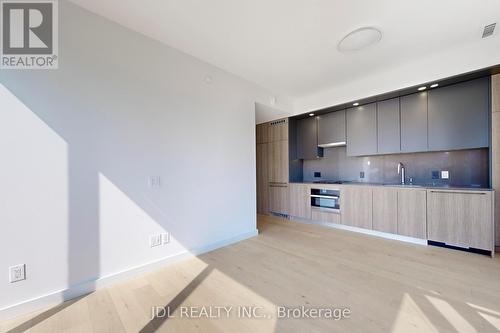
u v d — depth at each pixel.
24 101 1.67
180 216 2.61
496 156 2.62
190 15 2.05
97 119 2.00
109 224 2.07
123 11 1.99
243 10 1.99
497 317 1.54
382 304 1.71
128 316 1.62
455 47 2.63
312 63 2.99
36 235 1.70
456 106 2.91
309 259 2.58
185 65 2.69
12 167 1.61
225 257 2.67
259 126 5.25
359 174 4.15
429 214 2.94
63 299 1.79
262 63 2.97
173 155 2.55
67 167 1.84
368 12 2.02
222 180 3.09
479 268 2.28
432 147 3.09
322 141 4.40
